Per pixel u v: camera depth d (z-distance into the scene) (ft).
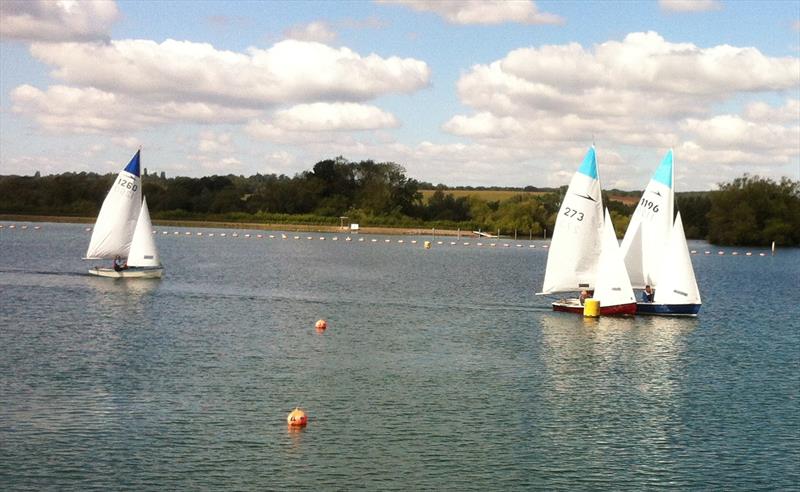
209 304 258.78
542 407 143.74
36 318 220.23
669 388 159.43
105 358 172.24
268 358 177.27
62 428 125.29
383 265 451.94
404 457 117.29
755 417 140.36
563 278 249.96
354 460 115.55
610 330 221.46
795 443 127.03
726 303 307.17
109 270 320.09
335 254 538.06
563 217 248.11
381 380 159.63
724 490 109.09
